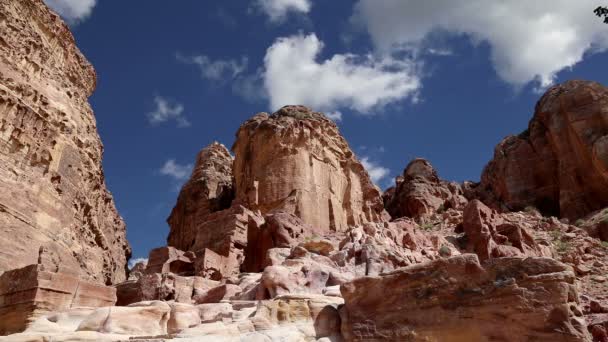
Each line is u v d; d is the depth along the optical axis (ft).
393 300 46.65
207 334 45.06
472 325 42.19
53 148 127.75
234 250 105.19
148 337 44.80
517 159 204.23
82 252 134.31
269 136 172.24
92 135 159.74
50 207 120.47
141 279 82.48
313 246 79.92
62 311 51.44
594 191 167.63
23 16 132.98
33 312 52.34
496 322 41.52
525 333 40.04
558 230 128.88
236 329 46.24
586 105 178.91
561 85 200.03
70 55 154.81
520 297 41.32
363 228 85.56
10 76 118.93
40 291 53.57
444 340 42.63
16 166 113.09
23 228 106.32
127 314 48.73
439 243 96.63
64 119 137.28
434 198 217.77
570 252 104.73
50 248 112.98
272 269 59.77
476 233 98.73
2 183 105.40
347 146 194.39
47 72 138.51
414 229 97.25
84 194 144.56
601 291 84.99
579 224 141.08
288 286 58.44
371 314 46.85
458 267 45.01
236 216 110.11
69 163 135.03
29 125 119.65
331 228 161.48
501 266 43.37
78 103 153.79
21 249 102.42
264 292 58.70
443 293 44.73
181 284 80.59
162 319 50.88
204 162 247.09
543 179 192.95
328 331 47.85
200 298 70.08
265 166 166.40
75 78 156.04
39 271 54.80
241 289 67.56
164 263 98.12
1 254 96.22
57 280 55.67
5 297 55.72
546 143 198.08
